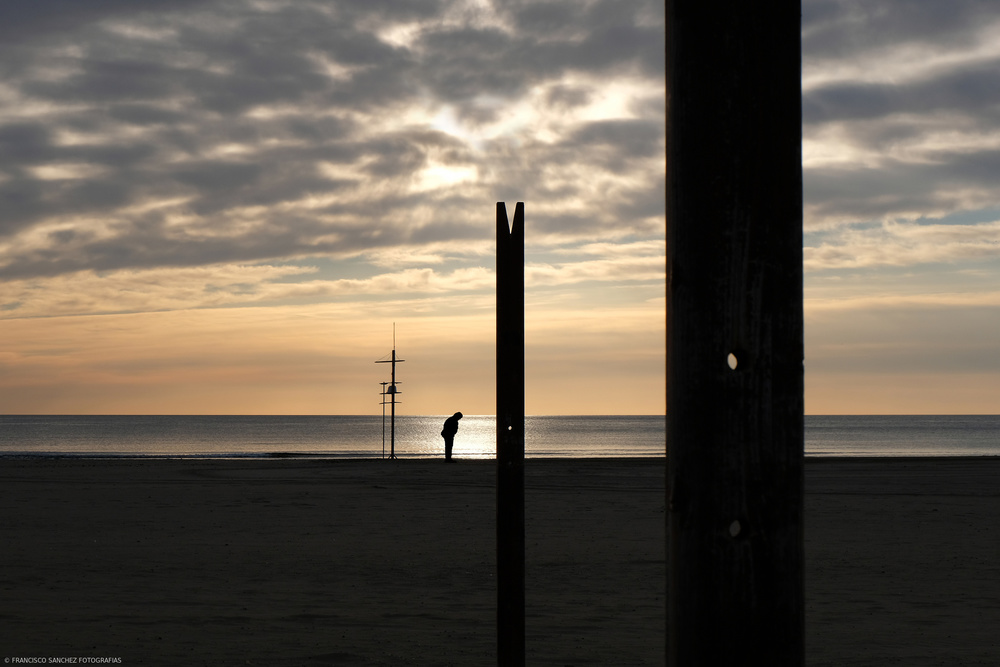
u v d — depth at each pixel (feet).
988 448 287.69
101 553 40.73
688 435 6.81
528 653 23.84
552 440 394.73
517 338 17.33
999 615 29.25
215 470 95.30
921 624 27.94
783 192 6.80
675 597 6.85
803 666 6.70
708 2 6.84
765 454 6.69
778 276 6.76
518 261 17.24
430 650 23.90
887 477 86.99
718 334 6.75
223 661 22.43
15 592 31.24
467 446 342.23
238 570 36.81
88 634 25.13
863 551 42.86
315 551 42.04
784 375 6.75
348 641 24.88
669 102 7.06
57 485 76.38
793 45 6.89
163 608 29.04
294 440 388.37
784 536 6.69
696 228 6.82
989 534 48.67
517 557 17.49
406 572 36.78
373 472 92.68
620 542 45.57
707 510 6.73
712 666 6.66
